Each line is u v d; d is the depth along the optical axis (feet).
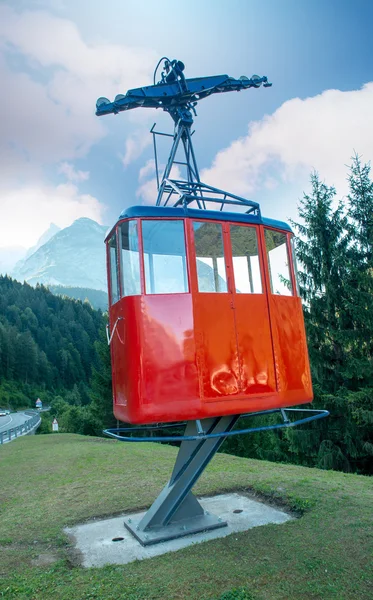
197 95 22.53
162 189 20.58
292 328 18.35
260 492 22.68
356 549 14.37
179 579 13.03
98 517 20.84
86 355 415.23
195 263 16.35
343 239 53.93
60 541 17.74
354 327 51.26
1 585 13.50
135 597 12.01
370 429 47.98
